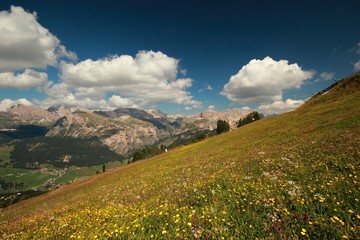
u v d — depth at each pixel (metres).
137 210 11.11
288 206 8.04
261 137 42.28
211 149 48.56
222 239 6.40
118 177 52.84
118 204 14.84
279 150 23.48
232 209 8.58
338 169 11.85
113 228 9.19
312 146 20.45
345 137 20.38
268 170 14.94
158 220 9.26
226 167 19.69
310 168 12.85
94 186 49.91
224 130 129.88
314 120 40.62
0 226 15.85
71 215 14.16
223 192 10.84
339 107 43.00
